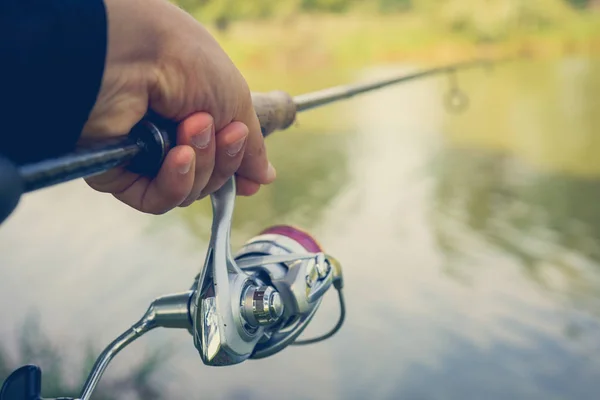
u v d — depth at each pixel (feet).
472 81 28.66
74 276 15.67
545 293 15.57
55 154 1.46
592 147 22.76
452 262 16.66
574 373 13.10
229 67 1.97
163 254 16.74
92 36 1.41
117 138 1.80
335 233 18.62
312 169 21.29
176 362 12.96
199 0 23.84
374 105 27.86
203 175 2.04
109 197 20.95
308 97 3.23
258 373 13.29
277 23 27.61
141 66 1.78
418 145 23.18
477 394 12.56
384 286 15.78
